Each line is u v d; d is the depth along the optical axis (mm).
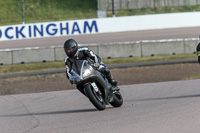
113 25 96375
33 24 95250
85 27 96312
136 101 29281
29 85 59906
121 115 22438
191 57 74500
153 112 22734
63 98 34406
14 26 94312
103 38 90250
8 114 27547
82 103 30609
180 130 17203
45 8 131750
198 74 58219
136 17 96438
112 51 77625
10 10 131125
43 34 95625
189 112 21703
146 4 135125
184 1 135875
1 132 20406
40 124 21719
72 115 24266
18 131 20078
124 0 133875
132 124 19359
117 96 26859
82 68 24000
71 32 96188
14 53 76812
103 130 18359
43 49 77188
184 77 57375
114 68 67250
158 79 57906
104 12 129625
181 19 96688
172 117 20578
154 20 96500
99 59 25234
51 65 74562
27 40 92688
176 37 86312
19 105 31969
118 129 18312
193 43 78062
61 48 77125
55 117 24031
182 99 27734
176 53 78000
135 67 67125
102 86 24438
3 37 93812
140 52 77688
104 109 25328
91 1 135875
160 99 29047
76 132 18391
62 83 59719
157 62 69312
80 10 131250
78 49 24797
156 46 77812
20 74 67188
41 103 32344
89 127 19375
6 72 72312
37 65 75000
